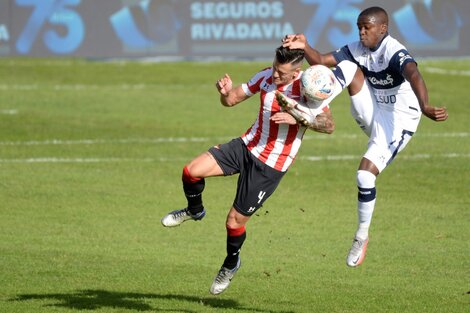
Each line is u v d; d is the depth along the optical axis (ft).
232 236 94.63
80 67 334.65
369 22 95.96
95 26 344.28
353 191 168.66
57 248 127.85
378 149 97.55
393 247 130.72
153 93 285.02
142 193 164.86
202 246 130.82
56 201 157.58
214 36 347.56
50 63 341.62
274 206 156.35
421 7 348.38
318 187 171.53
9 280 110.93
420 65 341.82
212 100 274.57
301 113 86.63
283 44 89.25
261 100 91.61
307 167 188.34
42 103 263.29
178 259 123.44
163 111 254.68
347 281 113.19
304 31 342.64
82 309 98.27
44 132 222.28
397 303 102.22
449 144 213.46
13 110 250.37
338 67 96.48
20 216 146.82
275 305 101.30
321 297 105.09
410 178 178.91
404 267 120.16
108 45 345.92
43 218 145.89
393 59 95.61
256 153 92.27
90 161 191.83
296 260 123.65
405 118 99.60
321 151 204.85
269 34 346.33
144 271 116.78
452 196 164.25
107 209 152.76
